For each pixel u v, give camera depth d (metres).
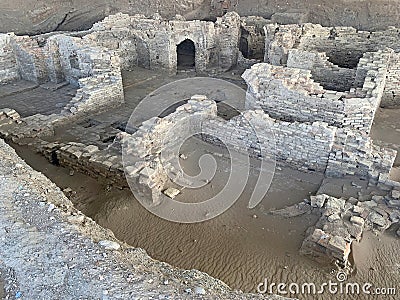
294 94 11.37
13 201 6.11
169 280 4.94
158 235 8.20
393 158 9.95
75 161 10.55
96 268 4.86
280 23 20.81
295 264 7.38
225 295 4.97
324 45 17.36
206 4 24.59
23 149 11.73
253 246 7.91
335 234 7.70
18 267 4.92
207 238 8.14
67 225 5.66
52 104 16.31
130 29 20.20
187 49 23.14
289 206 9.20
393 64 14.14
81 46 16.34
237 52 20.25
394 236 8.02
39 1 21.98
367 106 10.70
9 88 17.77
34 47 17.80
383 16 20.53
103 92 15.13
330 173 10.23
